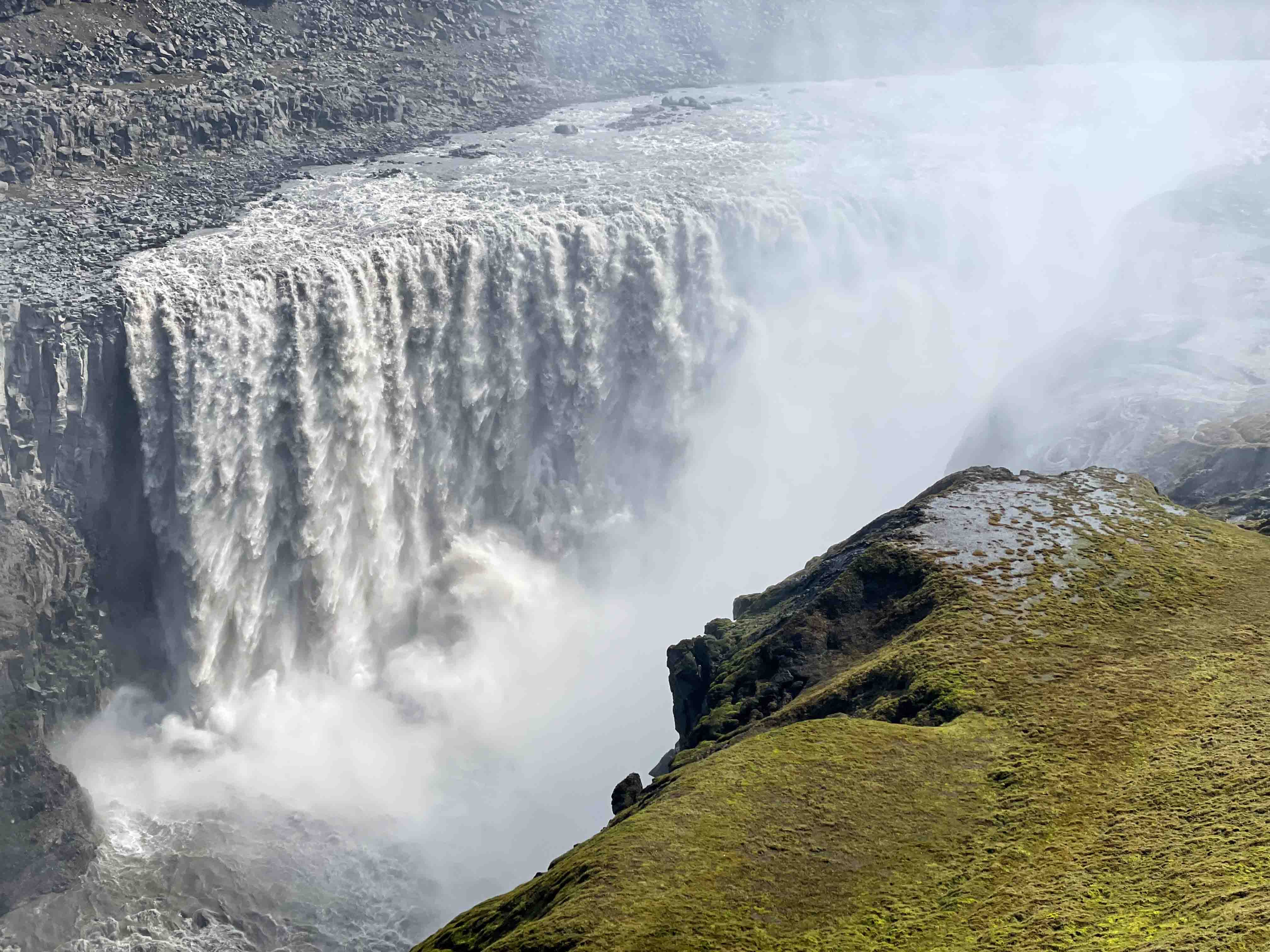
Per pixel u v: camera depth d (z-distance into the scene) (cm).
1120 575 6506
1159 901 4156
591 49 16588
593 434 11962
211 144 13300
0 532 9556
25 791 8544
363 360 10944
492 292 11438
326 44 15500
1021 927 4219
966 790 5075
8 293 10144
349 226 11538
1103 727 5281
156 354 10288
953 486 7706
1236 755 4856
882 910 4491
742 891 4616
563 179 12825
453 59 15850
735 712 6612
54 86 13375
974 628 6166
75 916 8250
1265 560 6644
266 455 10675
